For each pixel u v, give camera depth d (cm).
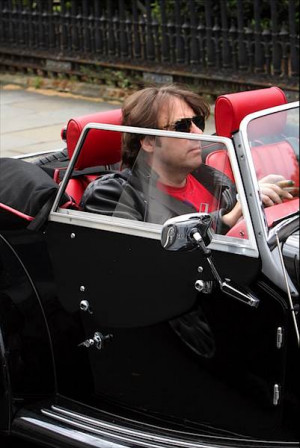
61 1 1328
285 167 407
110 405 428
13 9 1412
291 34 1062
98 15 1287
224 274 376
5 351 433
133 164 407
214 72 1154
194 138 383
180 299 391
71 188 471
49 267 432
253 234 370
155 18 1218
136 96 415
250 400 382
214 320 383
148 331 405
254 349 376
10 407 435
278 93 450
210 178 382
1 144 996
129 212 403
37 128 1077
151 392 412
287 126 414
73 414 430
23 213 430
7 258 445
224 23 1130
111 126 411
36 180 433
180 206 390
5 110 1197
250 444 387
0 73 1444
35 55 1386
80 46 1329
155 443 400
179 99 412
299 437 377
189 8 1163
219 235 379
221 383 388
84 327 427
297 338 366
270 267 367
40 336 435
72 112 1177
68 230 422
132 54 1262
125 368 417
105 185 413
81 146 423
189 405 402
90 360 429
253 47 1111
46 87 1355
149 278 398
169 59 1211
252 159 387
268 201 395
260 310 371
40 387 439
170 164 390
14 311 438
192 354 394
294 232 392
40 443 427
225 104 429
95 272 416
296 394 372
